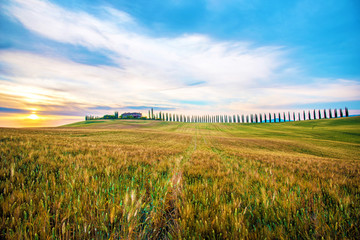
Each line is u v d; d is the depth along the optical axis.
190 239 1.25
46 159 4.09
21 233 1.14
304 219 1.50
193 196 1.95
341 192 2.53
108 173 2.82
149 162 5.15
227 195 2.14
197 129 91.06
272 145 37.12
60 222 1.35
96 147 8.81
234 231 1.29
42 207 1.48
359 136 58.44
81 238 1.24
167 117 193.00
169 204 1.95
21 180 2.28
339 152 30.72
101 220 1.37
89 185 2.12
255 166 6.47
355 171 6.14
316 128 85.00
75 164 3.68
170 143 34.28
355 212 1.76
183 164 5.55
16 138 8.76
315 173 5.03
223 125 113.31
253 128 95.38
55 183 2.16
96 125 95.81
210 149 25.33
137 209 1.49
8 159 3.70
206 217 1.52
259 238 1.28
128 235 1.19
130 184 2.33
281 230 1.32
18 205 1.56
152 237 1.37
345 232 1.40
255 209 1.74
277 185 2.81
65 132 38.50
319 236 1.33
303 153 28.80
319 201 1.97
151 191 2.01
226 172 4.12
